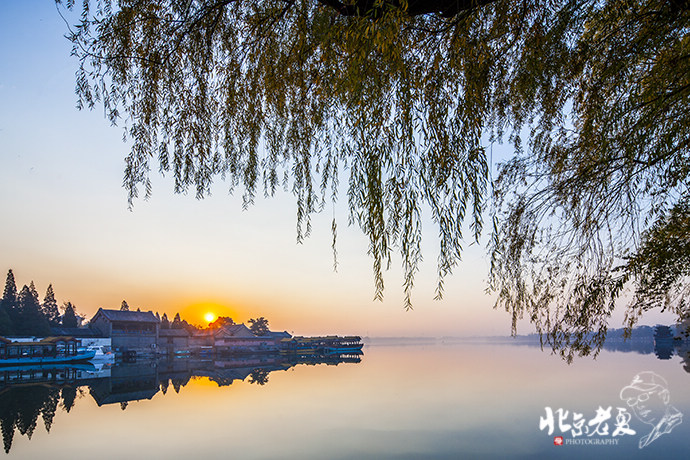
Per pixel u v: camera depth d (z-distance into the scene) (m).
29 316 70.56
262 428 17.45
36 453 14.56
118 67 4.26
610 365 40.03
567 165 4.47
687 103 3.78
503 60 3.89
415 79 3.49
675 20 3.56
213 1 4.34
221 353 80.38
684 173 3.85
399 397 23.77
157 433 16.95
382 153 3.27
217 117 4.70
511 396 22.94
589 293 4.07
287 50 4.48
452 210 3.10
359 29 3.13
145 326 74.19
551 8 3.80
